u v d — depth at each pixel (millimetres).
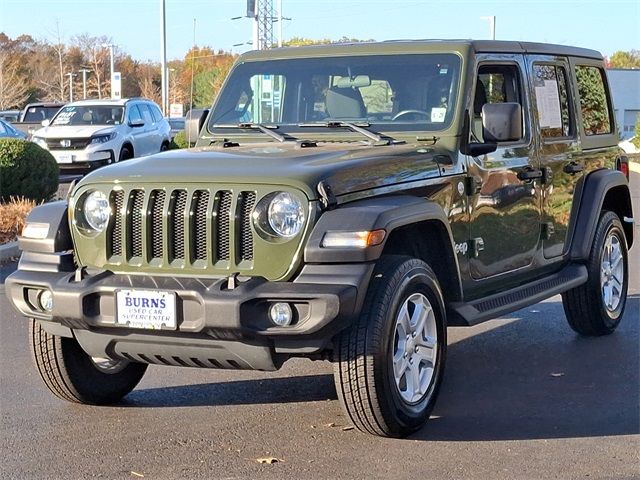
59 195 18469
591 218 7750
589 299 7785
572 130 7840
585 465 5062
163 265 5344
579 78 8102
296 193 5145
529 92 7145
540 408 6082
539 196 7172
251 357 5203
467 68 6422
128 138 23172
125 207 5418
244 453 5285
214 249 5250
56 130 22578
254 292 5043
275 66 6945
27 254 5762
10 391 6512
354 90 6625
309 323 4988
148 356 5469
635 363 7176
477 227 6383
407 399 5492
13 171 15719
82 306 5340
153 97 60406
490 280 6586
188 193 5301
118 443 5465
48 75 62688
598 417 5891
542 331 8258
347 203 5277
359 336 5180
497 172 6598
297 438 5531
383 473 4961
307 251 5070
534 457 5191
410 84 6488
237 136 6754
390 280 5312
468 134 6332
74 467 5078
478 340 7980
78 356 6004
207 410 6098
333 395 6402
